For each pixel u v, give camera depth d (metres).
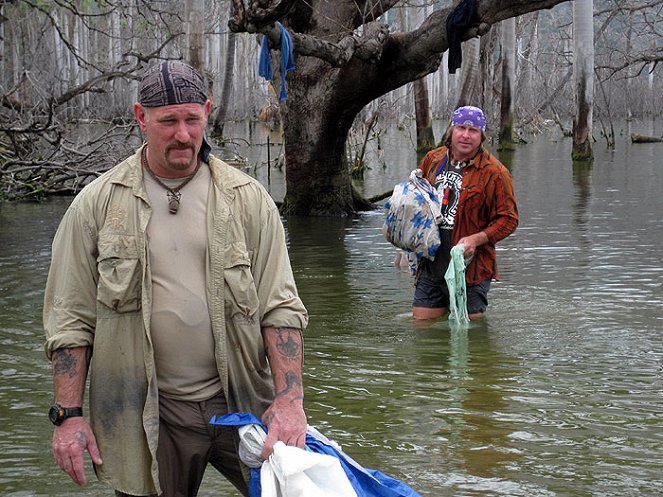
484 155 7.91
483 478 4.88
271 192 19.53
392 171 24.36
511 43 31.73
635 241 12.70
